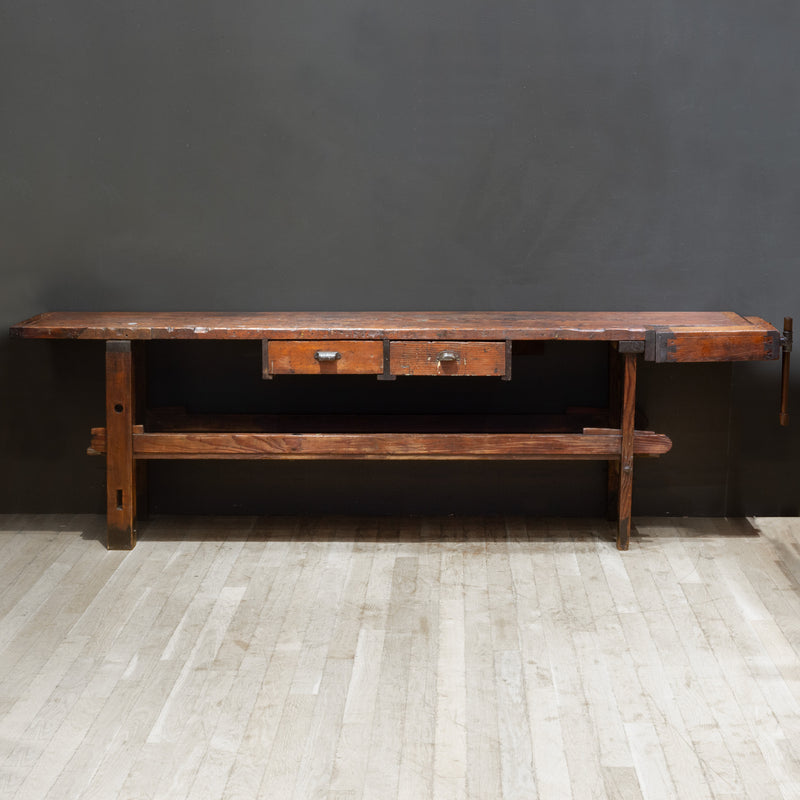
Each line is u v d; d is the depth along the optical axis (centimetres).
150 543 388
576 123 393
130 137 396
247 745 263
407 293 405
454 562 371
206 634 320
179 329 362
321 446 371
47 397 412
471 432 393
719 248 399
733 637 317
